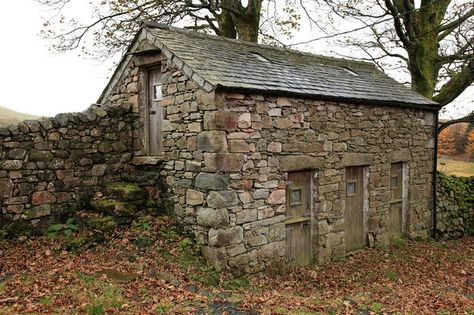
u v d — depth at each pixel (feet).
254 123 23.86
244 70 25.38
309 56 35.19
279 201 25.38
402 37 45.57
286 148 25.58
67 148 25.94
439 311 19.60
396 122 34.06
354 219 31.32
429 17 48.14
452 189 40.70
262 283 22.82
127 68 29.45
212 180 22.48
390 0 42.50
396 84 38.32
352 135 30.01
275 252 25.25
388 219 33.73
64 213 25.79
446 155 74.43
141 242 23.89
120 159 28.63
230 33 53.98
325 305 19.47
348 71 36.06
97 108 27.66
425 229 37.76
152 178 26.84
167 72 25.80
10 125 23.62
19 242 23.16
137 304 16.93
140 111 28.99
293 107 25.94
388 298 21.56
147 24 26.50
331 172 28.55
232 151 22.86
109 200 26.32
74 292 17.20
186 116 24.36
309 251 28.02
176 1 46.55
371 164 31.78
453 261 31.65
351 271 27.22
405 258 31.01
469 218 42.45
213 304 18.26
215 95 22.12
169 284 19.90
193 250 23.61
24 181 24.07
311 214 27.89
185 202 24.98
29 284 17.90
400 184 35.73
